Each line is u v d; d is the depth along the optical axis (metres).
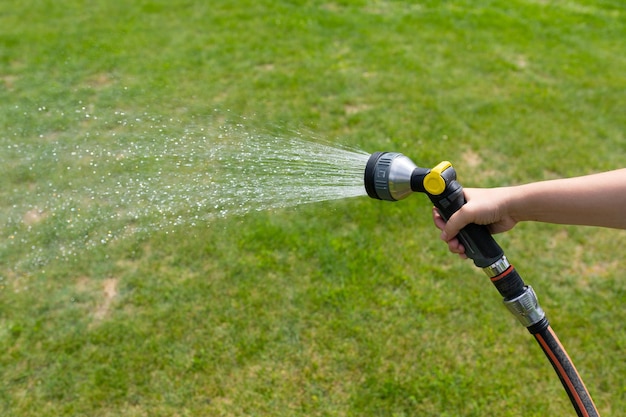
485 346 2.85
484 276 3.23
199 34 6.61
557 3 8.46
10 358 2.72
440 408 2.57
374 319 2.97
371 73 5.73
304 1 7.83
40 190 3.55
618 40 7.09
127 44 6.25
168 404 2.57
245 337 2.86
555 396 2.63
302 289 3.13
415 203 3.78
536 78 5.80
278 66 5.82
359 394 2.62
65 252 3.22
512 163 4.33
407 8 7.80
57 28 6.66
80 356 2.74
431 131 4.68
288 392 2.62
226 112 4.49
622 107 5.28
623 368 2.78
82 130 4.17
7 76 5.43
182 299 3.05
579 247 3.52
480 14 7.70
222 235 3.43
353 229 3.55
